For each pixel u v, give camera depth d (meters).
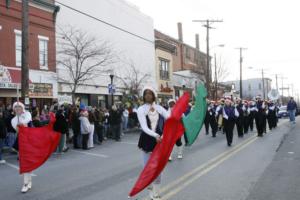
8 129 16.23
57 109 17.20
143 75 39.22
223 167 11.18
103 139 21.48
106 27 33.28
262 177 9.59
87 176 10.67
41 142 9.20
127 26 37.03
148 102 7.04
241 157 13.05
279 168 10.73
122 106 25.78
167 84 45.81
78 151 16.70
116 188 8.99
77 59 25.86
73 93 24.08
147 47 41.44
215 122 21.56
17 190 9.23
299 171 10.20
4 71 21.56
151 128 6.98
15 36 23.62
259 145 16.36
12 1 23.45
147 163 6.49
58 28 27.23
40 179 10.45
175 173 10.45
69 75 27.81
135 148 17.41
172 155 13.96
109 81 33.22
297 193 7.92
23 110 9.78
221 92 63.12
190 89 51.28
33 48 24.84
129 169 11.59
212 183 9.06
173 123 6.53
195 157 13.38
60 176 10.80
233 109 16.72
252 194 7.90
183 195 7.98
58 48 27.02
